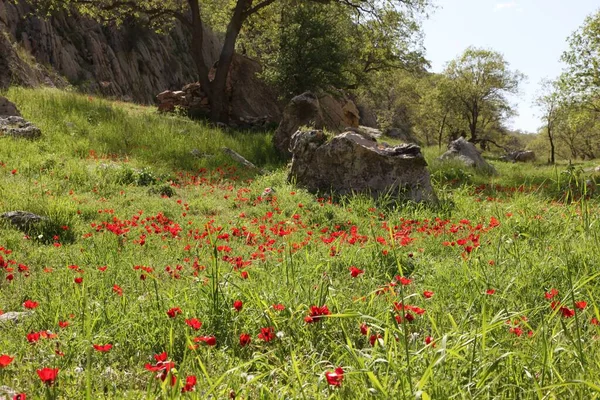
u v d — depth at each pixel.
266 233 7.54
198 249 6.36
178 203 9.84
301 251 5.70
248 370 2.99
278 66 29.17
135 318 3.62
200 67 28.80
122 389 2.76
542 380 2.30
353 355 2.40
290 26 29.34
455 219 9.09
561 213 7.11
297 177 12.07
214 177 13.77
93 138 15.79
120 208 9.12
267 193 10.71
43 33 45.03
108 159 13.82
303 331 3.30
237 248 6.58
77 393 2.64
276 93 30.52
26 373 2.84
